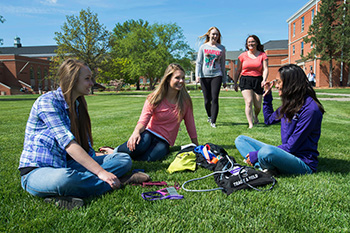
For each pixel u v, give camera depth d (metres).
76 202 1.86
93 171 1.97
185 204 1.91
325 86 29.28
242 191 2.12
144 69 36.75
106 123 6.54
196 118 7.02
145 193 2.08
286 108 2.41
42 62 53.75
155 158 3.12
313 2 30.23
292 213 1.78
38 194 1.96
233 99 14.79
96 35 31.52
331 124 5.66
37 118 2.02
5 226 1.61
